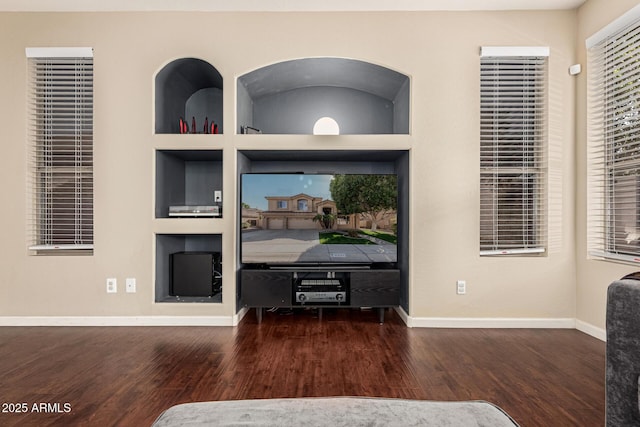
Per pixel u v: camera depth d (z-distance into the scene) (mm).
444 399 1946
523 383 2127
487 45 3184
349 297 3348
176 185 3686
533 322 3164
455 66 3195
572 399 1944
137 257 3199
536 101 3262
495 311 3172
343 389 2047
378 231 3381
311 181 3357
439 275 3180
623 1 2672
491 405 944
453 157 3186
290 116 3996
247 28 3215
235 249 3230
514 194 3270
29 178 3229
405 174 3371
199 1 3061
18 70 3209
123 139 3188
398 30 3209
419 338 2891
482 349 2662
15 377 2199
